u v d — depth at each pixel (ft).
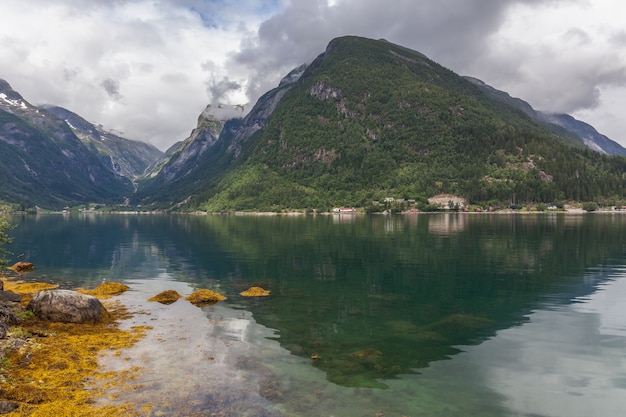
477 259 176.35
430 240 262.67
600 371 61.93
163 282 134.10
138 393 54.19
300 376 60.49
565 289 117.39
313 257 189.26
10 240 122.62
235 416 48.70
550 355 68.33
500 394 54.90
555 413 49.88
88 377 58.95
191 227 470.80
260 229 402.11
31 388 53.36
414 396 54.34
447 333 80.38
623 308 96.78
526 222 467.93
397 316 92.53
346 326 85.20
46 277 144.77
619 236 275.39
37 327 80.64
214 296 108.99
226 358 67.36
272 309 98.99
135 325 85.97
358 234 320.70
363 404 52.11
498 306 100.17
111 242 278.05
